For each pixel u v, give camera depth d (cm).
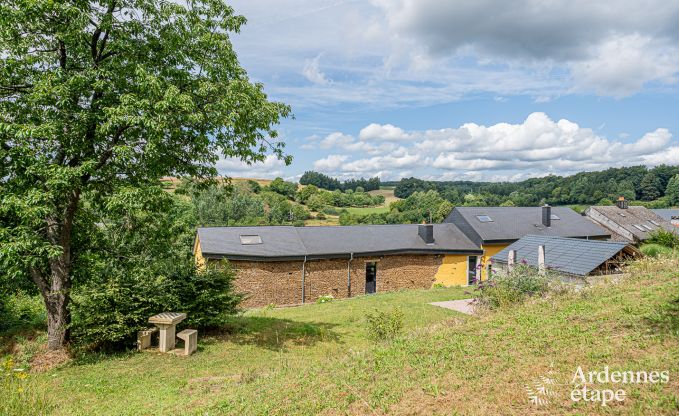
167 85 853
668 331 604
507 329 733
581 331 668
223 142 983
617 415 405
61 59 861
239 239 2191
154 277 1047
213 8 978
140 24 895
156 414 556
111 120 747
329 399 522
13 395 591
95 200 968
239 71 1011
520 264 1294
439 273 2533
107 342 934
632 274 1142
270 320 1366
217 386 684
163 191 880
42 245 770
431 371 571
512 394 473
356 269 2311
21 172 791
